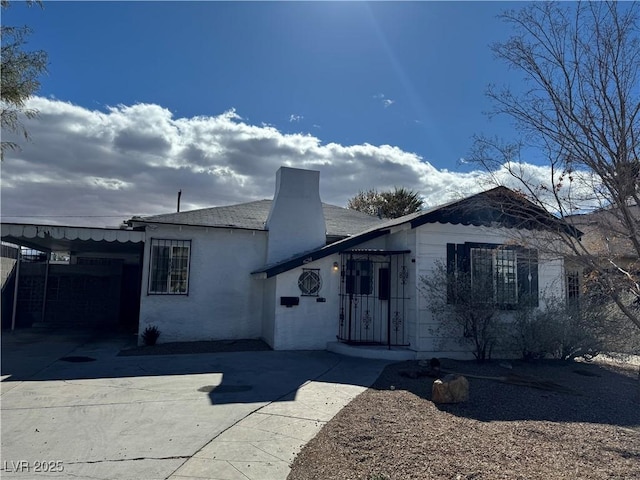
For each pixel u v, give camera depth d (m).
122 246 16.58
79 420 5.47
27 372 8.34
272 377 8.06
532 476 3.74
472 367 9.17
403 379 8.01
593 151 3.97
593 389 7.46
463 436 4.86
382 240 12.22
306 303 11.52
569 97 4.15
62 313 17.36
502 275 10.73
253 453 4.46
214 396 6.68
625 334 9.11
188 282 12.76
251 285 13.41
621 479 3.67
